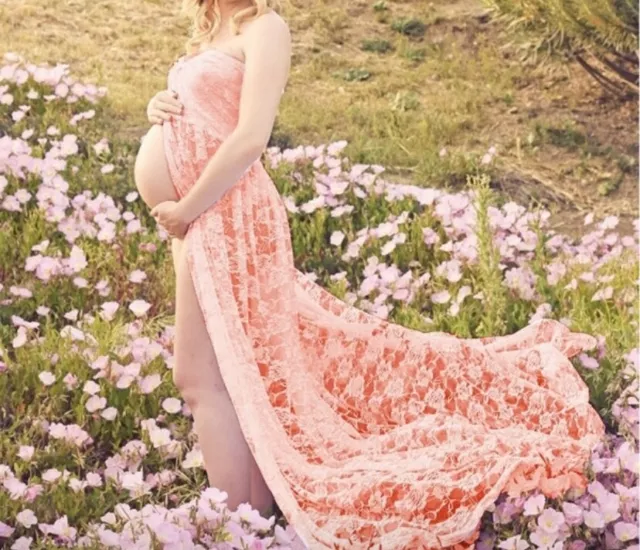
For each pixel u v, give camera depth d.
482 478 3.16
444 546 3.09
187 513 3.00
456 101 7.04
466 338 4.43
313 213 5.47
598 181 6.39
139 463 3.54
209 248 3.24
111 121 6.30
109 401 3.88
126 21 7.53
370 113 6.89
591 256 5.25
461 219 5.12
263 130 3.20
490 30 7.75
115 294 4.71
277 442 3.21
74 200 5.09
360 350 3.74
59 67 6.33
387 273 4.75
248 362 3.21
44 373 3.84
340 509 3.13
